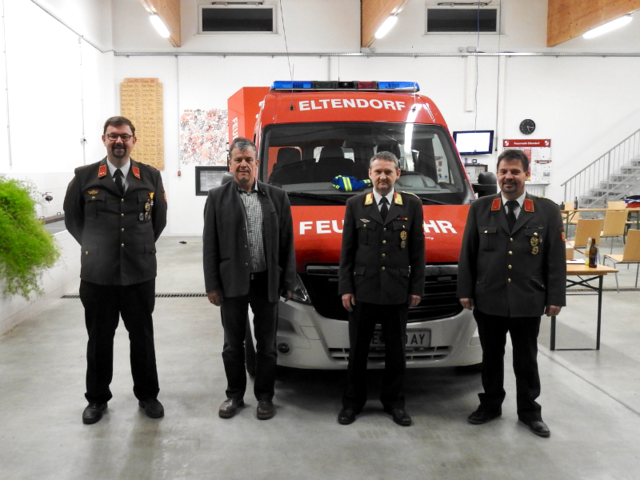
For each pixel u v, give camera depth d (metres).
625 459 2.75
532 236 2.92
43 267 5.22
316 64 12.19
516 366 3.07
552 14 12.19
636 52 12.52
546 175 12.76
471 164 12.53
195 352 4.51
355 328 3.10
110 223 3.06
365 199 3.08
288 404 3.44
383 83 4.65
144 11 11.83
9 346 4.59
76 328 5.13
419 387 3.70
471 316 3.29
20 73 7.52
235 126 7.78
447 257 3.28
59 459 2.76
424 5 12.20
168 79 12.02
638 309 5.93
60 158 9.09
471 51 12.29
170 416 3.26
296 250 3.29
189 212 12.34
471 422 3.14
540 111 12.61
